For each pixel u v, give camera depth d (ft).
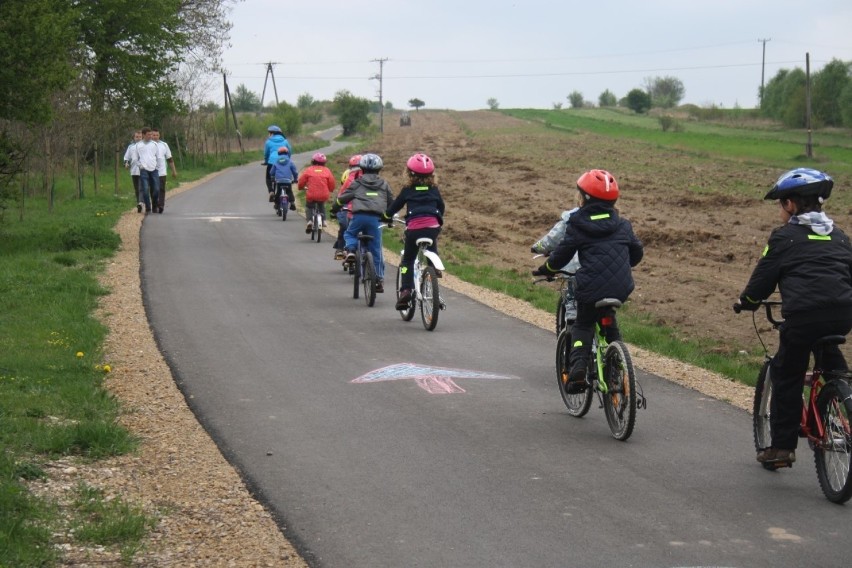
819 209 21.26
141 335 37.42
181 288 48.83
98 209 89.30
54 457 22.65
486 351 35.91
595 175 25.52
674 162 158.40
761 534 18.62
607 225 25.27
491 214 93.91
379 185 45.91
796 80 332.39
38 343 34.45
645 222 84.43
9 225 73.92
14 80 59.67
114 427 24.32
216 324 40.11
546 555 17.65
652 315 46.68
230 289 48.96
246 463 23.02
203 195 112.78
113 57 143.23
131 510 19.53
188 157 177.68
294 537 18.58
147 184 87.20
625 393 24.39
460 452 23.88
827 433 20.35
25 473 20.90
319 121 520.83
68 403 27.02
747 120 343.87
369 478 21.95
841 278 20.59
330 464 22.95
